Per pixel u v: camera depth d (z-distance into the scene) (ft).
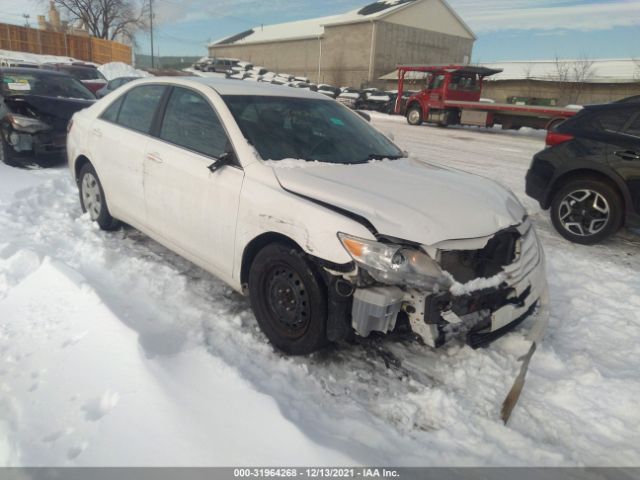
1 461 6.72
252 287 10.22
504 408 8.63
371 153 12.39
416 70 75.31
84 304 10.36
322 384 9.09
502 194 11.23
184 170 11.69
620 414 8.76
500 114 61.52
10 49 125.39
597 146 17.65
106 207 15.26
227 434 7.20
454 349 10.26
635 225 17.19
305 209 9.14
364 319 8.48
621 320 12.19
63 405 7.70
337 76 174.81
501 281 9.36
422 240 8.55
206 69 148.15
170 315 10.92
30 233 15.03
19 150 23.58
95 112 15.92
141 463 6.64
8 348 9.14
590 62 121.90
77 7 177.78
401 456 7.48
